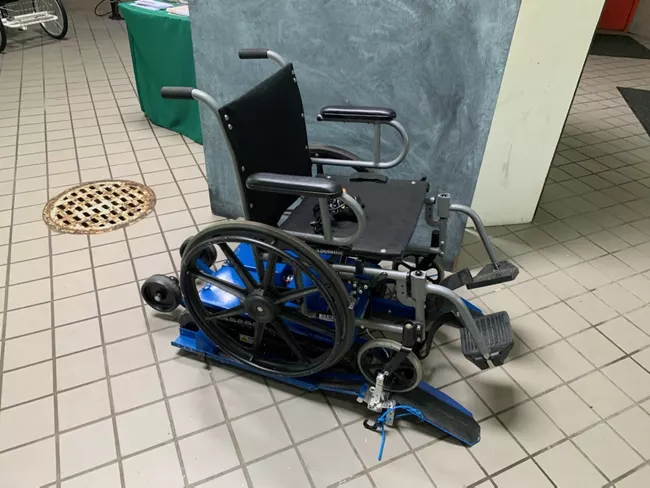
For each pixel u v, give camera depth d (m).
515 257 2.17
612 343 1.75
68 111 3.51
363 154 1.98
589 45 1.88
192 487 1.29
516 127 2.10
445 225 1.50
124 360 1.64
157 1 3.16
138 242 2.20
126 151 2.98
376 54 1.72
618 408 1.52
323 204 1.18
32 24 5.33
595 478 1.33
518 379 1.61
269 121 1.38
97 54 4.76
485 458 1.37
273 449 1.38
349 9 1.67
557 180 2.81
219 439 1.41
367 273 1.30
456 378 1.61
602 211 2.53
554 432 1.44
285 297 1.31
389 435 1.43
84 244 2.17
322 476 1.32
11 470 1.31
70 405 1.48
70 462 1.34
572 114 3.70
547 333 1.78
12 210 2.39
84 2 6.66
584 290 1.99
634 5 5.76
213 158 2.26
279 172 1.44
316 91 1.90
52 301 1.86
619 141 3.29
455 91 1.68
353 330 1.27
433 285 1.25
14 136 3.13
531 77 1.97
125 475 1.31
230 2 1.85
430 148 1.84
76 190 2.56
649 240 2.31
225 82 2.06
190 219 2.37
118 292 1.91
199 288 1.90
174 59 2.89
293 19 1.78
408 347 1.30
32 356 1.64
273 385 1.57
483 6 1.50
